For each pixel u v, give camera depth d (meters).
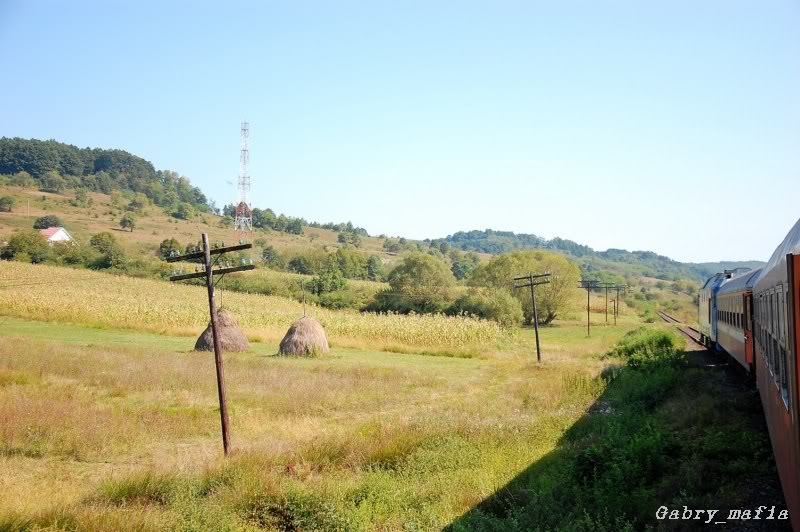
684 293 179.88
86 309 48.25
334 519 10.27
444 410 20.91
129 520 10.00
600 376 25.36
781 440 8.21
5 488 11.89
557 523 9.44
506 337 48.56
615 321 79.88
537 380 27.23
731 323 22.23
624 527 8.74
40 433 15.73
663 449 11.91
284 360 34.62
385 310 77.06
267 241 174.25
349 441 15.09
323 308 74.50
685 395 18.69
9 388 20.73
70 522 10.01
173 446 16.28
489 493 11.25
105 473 13.67
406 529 9.81
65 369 24.88
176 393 22.70
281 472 12.98
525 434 15.63
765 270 11.77
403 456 14.13
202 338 37.00
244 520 10.59
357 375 29.19
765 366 11.29
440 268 77.62
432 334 46.62
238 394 23.02
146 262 89.81
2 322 43.78
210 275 16.16
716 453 11.58
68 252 88.62
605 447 12.24
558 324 80.81
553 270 78.44
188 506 10.77
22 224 137.62
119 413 18.45
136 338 41.22
